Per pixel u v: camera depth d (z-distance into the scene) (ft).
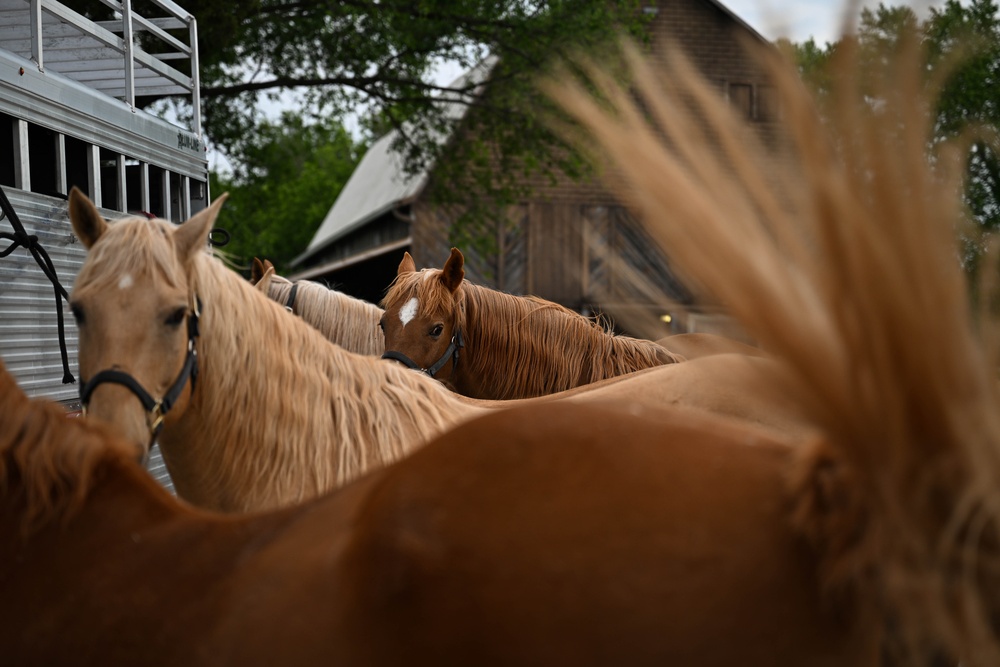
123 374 7.45
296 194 130.93
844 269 3.18
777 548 3.36
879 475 3.23
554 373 16.39
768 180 3.39
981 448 3.12
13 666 4.22
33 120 13.93
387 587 3.43
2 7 18.54
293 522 4.27
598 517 3.47
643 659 3.29
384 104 54.24
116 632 4.07
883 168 3.17
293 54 51.62
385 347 16.49
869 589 3.27
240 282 8.69
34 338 13.73
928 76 3.23
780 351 3.34
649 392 8.66
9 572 4.45
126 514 4.57
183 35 41.11
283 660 3.57
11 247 12.17
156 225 8.13
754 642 3.28
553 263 63.62
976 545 3.16
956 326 3.17
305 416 8.71
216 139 54.54
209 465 8.56
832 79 3.20
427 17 49.88
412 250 63.00
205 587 4.07
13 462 4.65
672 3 60.70
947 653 3.38
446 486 3.63
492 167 61.52
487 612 3.37
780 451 3.70
